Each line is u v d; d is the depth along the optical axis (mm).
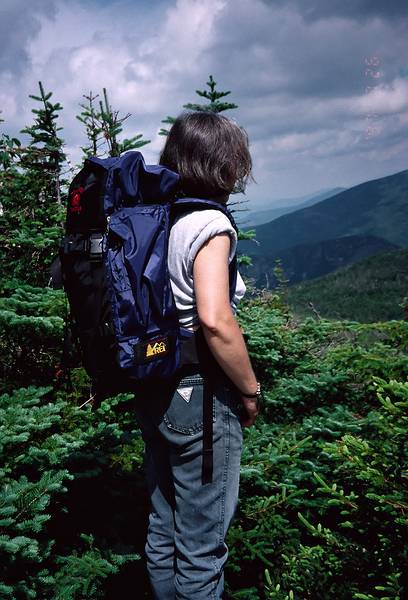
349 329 3955
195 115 1713
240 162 1719
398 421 2316
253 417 1703
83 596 2119
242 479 2896
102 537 2389
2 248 4172
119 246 1524
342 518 2951
